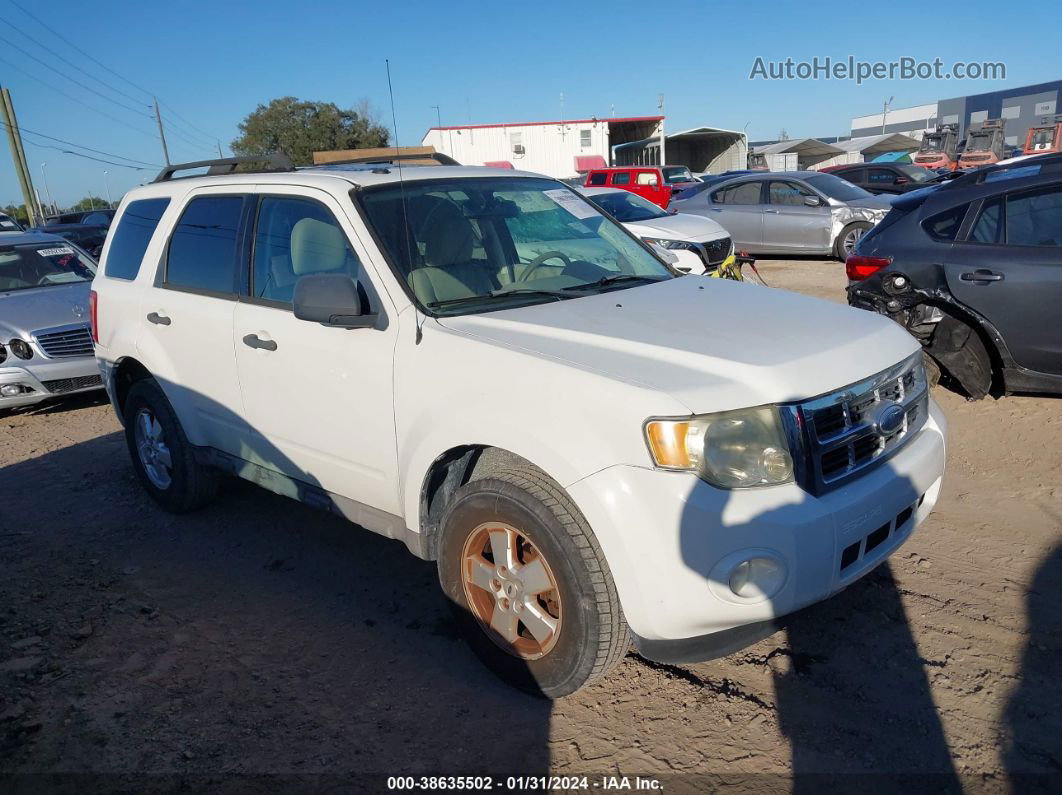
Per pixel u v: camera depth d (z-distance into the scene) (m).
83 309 7.77
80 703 3.21
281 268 3.92
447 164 4.81
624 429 2.62
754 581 2.60
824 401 2.74
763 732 2.88
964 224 5.70
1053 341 5.30
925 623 3.47
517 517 2.89
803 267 14.22
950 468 5.05
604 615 2.77
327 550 4.53
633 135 48.88
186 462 4.78
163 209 4.77
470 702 3.13
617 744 2.86
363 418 3.47
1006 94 56.09
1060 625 3.40
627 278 3.90
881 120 73.44
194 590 4.12
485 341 3.05
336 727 3.02
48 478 5.91
